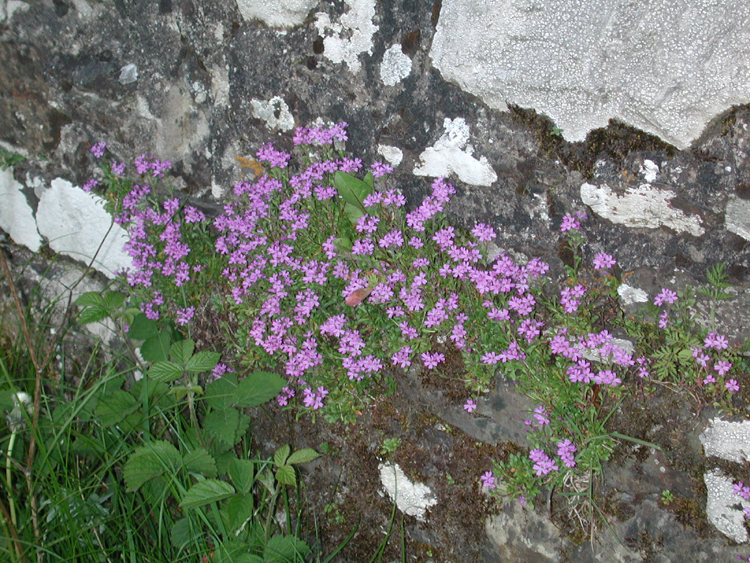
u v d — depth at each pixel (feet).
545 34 1.36
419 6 1.53
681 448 1.50
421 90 1.61
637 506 1.56
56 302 2.43
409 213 1.78
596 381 1.51
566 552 1.64
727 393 1.44
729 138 1.30
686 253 1.44
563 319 1.57
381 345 1.79
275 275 1.84
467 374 1.69
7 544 1.69
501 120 1.53
